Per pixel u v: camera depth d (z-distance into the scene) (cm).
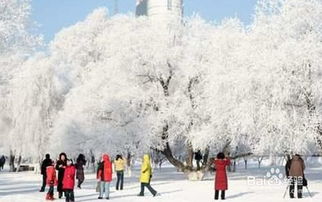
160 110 3744
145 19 4666
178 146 4512
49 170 2169
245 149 4272
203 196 2333
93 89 4159
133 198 2241
